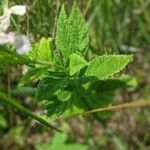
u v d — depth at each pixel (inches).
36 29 8.2
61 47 6.5
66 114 9.0
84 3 10.8
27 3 8.6
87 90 8.6
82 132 13.0
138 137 13.4
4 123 12.0
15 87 10.9
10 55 5.3
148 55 14.0
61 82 6.6
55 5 8.5
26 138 12.7
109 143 13.1
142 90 13.5
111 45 11.2
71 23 6.6
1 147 12.8
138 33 13.9
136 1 13.7
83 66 6.2
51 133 12.9
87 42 6.8
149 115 13.5
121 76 9.0
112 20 12.3
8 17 5.9
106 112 10.8
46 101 6.9
